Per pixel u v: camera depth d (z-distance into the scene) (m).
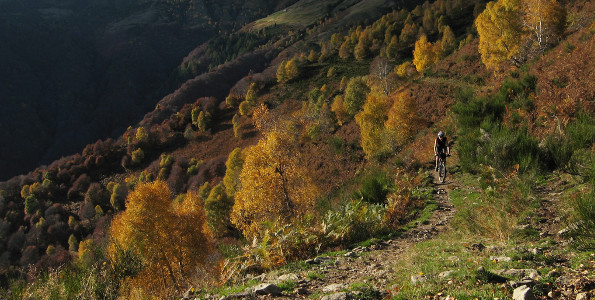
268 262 6.31
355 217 8.44
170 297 4.89
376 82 73.25
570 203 5.69
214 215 47.88
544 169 8.76
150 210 22.69
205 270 6.12
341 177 42.59
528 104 13.38
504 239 5.32
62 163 132.50
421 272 3.99
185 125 133.88
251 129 115.50
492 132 11.74
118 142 139.00
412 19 176.12
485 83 38.03
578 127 9.20
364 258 5.75
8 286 4.13
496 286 3.10
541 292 2.84
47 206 102.50
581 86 10.91
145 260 5.55
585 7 40.28
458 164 13.49
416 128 33.28
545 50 34.00
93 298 4.41
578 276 3.07
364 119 42.59
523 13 36.72
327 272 4.99
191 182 93.00
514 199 6.91
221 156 104.25
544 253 4.10
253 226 21.47
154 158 118.94
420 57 71.19
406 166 15.65
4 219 99.50
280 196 24.25
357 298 3.44
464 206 8.72
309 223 8.59
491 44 39.22
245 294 3.99
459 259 4.33
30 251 65.88
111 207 98.56
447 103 39.03
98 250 5.12
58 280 4.41
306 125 65.69
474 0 157.75
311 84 130.00
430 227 7.70
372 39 151.62
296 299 3.80
